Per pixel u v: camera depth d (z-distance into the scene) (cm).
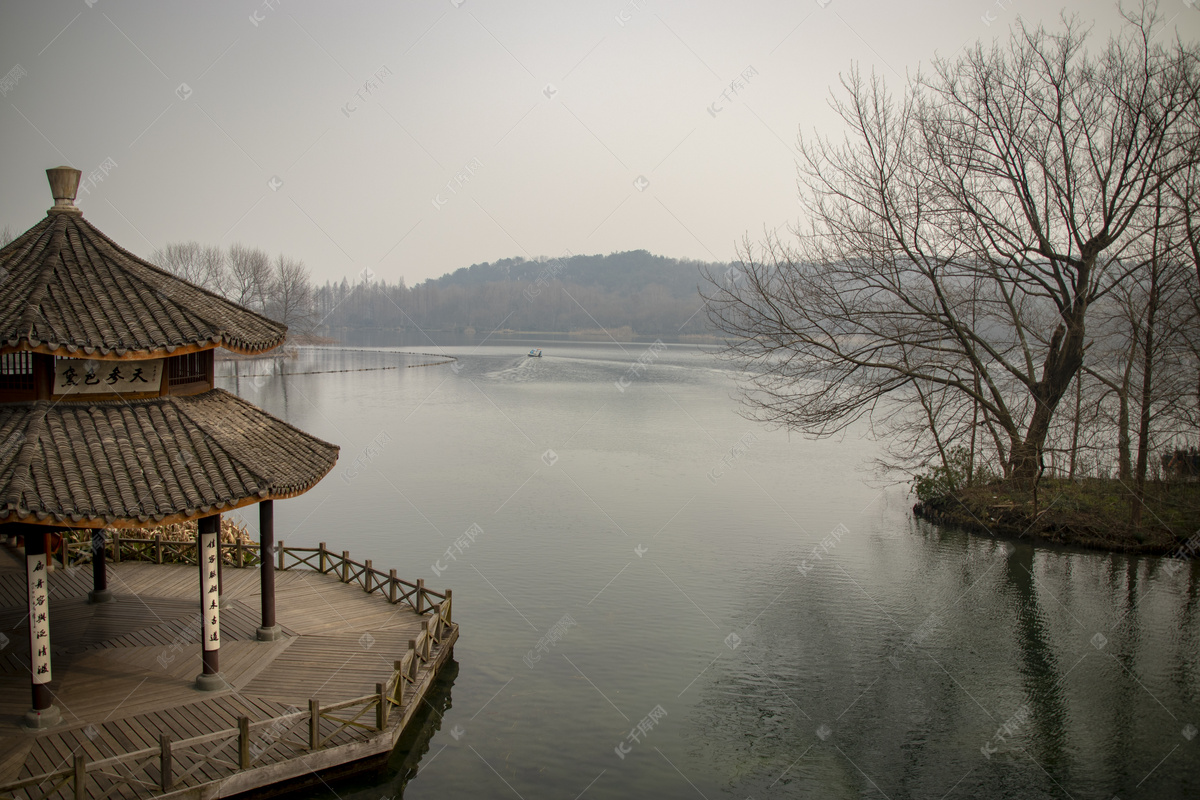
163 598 1994
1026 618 2234
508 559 2747
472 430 5562
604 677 1872
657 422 6025
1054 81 2934
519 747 1564
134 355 1389
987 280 3209
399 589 2138
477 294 18188
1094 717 1705
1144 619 2222
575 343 18988
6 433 1327
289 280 9856
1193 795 1425
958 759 1547
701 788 1439
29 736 1295
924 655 2006
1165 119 2733
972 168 3011
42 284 1420
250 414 1709
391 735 1408
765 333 3109
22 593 2009
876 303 3123
